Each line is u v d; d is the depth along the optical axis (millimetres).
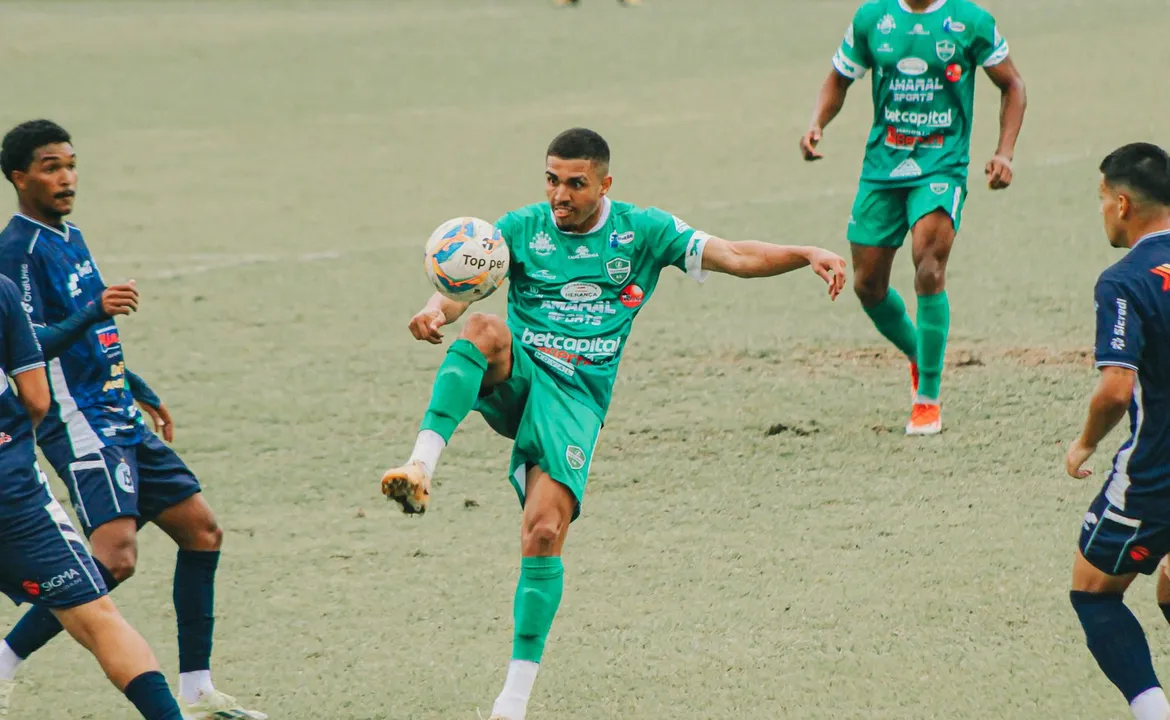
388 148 63188
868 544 23062
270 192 55406
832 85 29750
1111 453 26516
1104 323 15586
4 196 54719
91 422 18094
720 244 18844
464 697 18828
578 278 18969
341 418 31000
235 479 27531
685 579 22078
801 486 25812
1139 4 90750
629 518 24688
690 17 102250
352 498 26484
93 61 89250
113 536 17969
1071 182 49688
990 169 28438
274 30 101938
